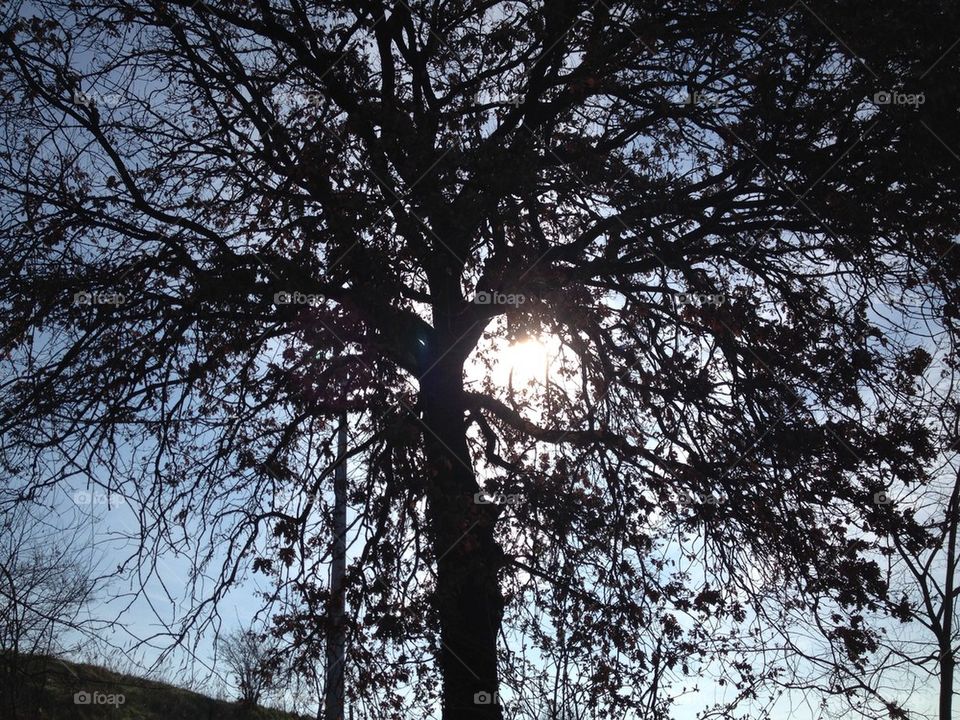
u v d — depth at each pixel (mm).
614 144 11875
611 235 11078
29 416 10125
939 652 12203
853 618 11062
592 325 12383
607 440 11852
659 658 10938
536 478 11438
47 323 10633
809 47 10352
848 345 11172
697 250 11078
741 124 10805
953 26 9633
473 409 12836
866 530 10914
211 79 11805
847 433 10883
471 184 10242
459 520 10266
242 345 11016
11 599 10758
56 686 16734
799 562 11125
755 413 11273
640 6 10992
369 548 10289
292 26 12414
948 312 10453
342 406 10969
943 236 10297
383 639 10008
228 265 10617
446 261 10703
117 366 10664
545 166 11461
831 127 10531
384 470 10586
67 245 10773
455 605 10586
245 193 11281
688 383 11320
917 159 9688
